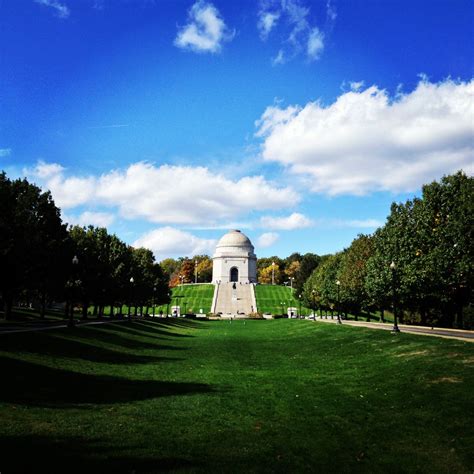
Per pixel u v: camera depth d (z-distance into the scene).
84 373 28.30
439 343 33.28
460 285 55.22
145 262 113.81
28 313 80.38
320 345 48.78
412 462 14.28
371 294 70.19
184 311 154.88
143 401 21.66
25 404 19.16
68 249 61.94
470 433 16.11
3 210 48.28
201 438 16.05
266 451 14.97
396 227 65.06
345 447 15.65
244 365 36.75
